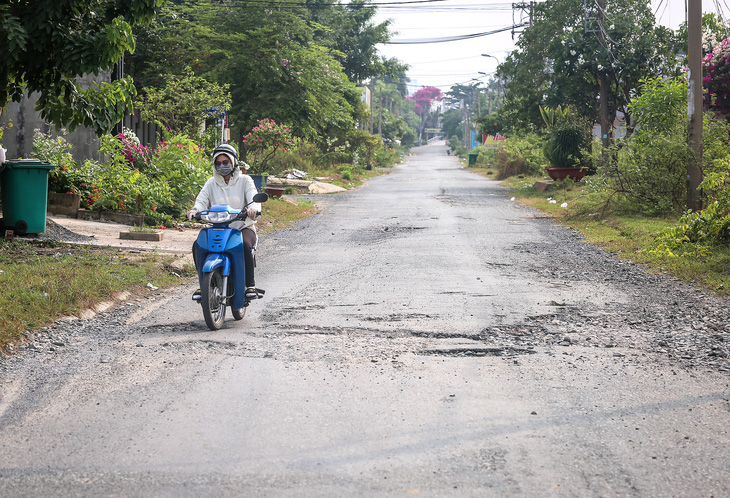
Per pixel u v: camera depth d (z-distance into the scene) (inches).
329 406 182.1
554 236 580.4
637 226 588.7
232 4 1213.1
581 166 1085.8
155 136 1002.7
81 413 178.2
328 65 1279.5
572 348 239.6
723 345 240.8
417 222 694.5
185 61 1114.1
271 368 216.2
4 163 453.7
